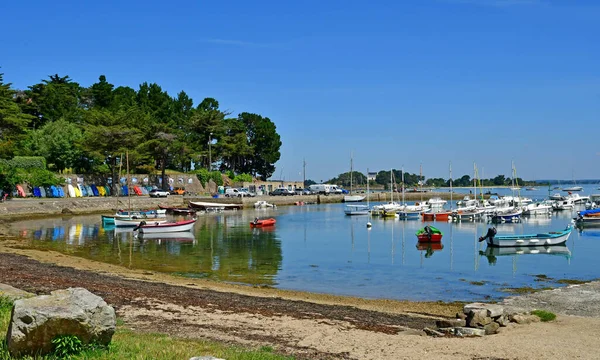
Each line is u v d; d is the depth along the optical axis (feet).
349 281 104.47
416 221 265.54
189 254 140.87
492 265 126.62
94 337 34.12
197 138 420.36
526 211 296.71
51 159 296.10
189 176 379.96
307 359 44.37
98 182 312.29
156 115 408.46
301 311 69.67
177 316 60.23
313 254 143.95
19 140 274.36
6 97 264.93
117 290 75.56
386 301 85.05
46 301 33.78
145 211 265.54
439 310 78.28
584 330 58.95
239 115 491.31
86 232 189.26
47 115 332.60
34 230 190.90
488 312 59.11
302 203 417.08
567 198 395.14
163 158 354.33
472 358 45.96
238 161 476.13
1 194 244.01
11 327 32.01
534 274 113.50
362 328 59.31
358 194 479.00
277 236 190.70
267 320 61.05
